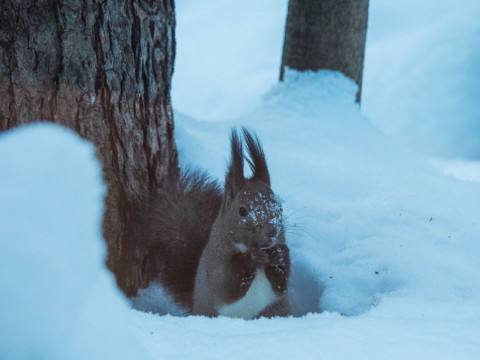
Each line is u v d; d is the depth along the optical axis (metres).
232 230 8.62
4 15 9.02
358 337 6.08
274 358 5.65
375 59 31.16
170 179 10.77
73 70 9.38
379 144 14.38
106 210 9.76
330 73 15.91
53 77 9.30
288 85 15.85
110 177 9.84
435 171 13.68
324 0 15.67
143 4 10.02
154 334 6.06
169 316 6.99
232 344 5.94
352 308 9.39
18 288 5.39
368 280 9.67
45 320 5.29
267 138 13.99
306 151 13.62
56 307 5.38
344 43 15.87
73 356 5.18
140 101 10.20
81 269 5.89
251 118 15.01
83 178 7.31
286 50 16.22
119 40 9.76
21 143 7.55
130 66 9.97
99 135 9.66
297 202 11.41
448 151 24.69
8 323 5.23
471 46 30.94
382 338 6.06
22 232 5.86
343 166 12.86
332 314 7.41
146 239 10.41
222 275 8.68
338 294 9.66
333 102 15.44
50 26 9.20
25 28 9.10
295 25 15.96
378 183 12.24
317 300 10.05
